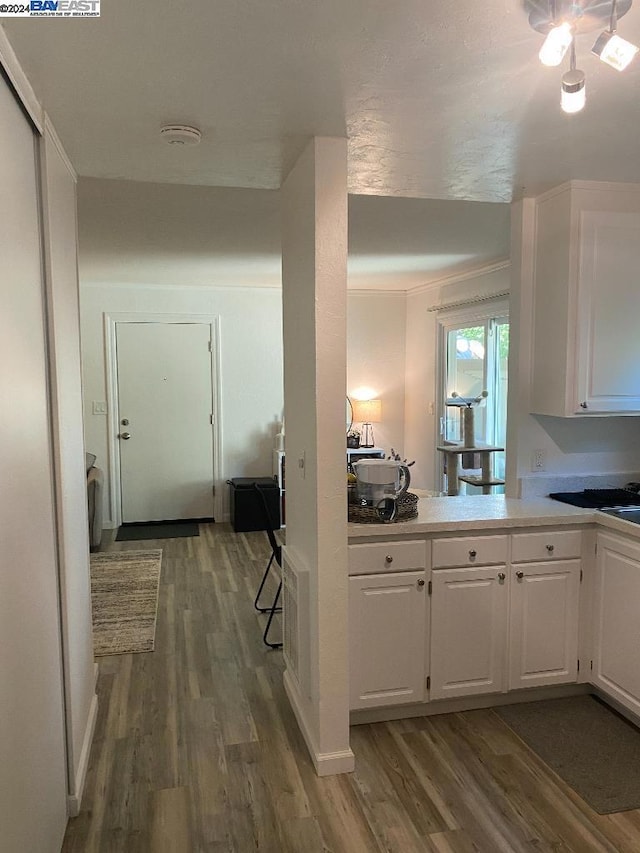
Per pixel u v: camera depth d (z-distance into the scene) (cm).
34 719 169
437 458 622
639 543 253
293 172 249
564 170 259
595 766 242
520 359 309
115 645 356
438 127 210
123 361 624
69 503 220
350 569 256
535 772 238
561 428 316
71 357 235
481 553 269
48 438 196
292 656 284
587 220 276
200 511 653
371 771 240
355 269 548
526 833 207
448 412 614
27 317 172
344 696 238
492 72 171
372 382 693
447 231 399
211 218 358
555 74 172
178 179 264
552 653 281
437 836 206
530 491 313
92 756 251
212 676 320
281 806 221
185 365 639
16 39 150
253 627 382
